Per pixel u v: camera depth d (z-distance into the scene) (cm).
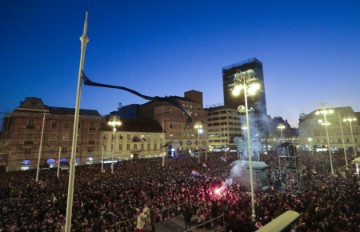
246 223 1188
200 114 9200
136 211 1517
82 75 745
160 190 2083
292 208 1350
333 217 1136
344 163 3816
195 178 2739
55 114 5453
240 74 1633
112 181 2489
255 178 2441
